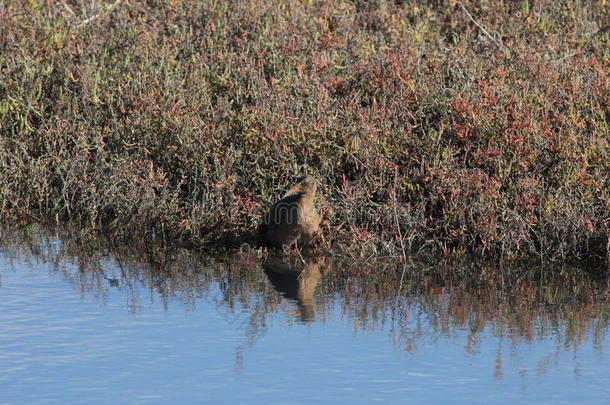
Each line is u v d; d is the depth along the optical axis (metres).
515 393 14.78
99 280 20.69
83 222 25.28
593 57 27.66
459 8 32.91
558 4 32.44
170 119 25.34
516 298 19.42
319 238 22.88
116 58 29.19
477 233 22.42
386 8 33.06
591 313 18.45
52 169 26.89
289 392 14.80
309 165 24.27
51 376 15.41
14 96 28.06
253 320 18.09
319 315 18.42
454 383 15.17
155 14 31.17
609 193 23.03
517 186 22.77
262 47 29.16
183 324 17.86
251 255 22.64
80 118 27.33
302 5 31.88
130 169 24.94
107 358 16.16
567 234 22.23
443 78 26.16
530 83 25.83
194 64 28.47
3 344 16.78
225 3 31.00
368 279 20.80
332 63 27.64
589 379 15.29
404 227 23.00
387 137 23.97
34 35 29.67
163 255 22.61
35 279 20.72
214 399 14.54
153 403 14.41
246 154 24.55
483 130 23.67
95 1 32.34
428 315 18.41
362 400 14.52
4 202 25.89
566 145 22.97
